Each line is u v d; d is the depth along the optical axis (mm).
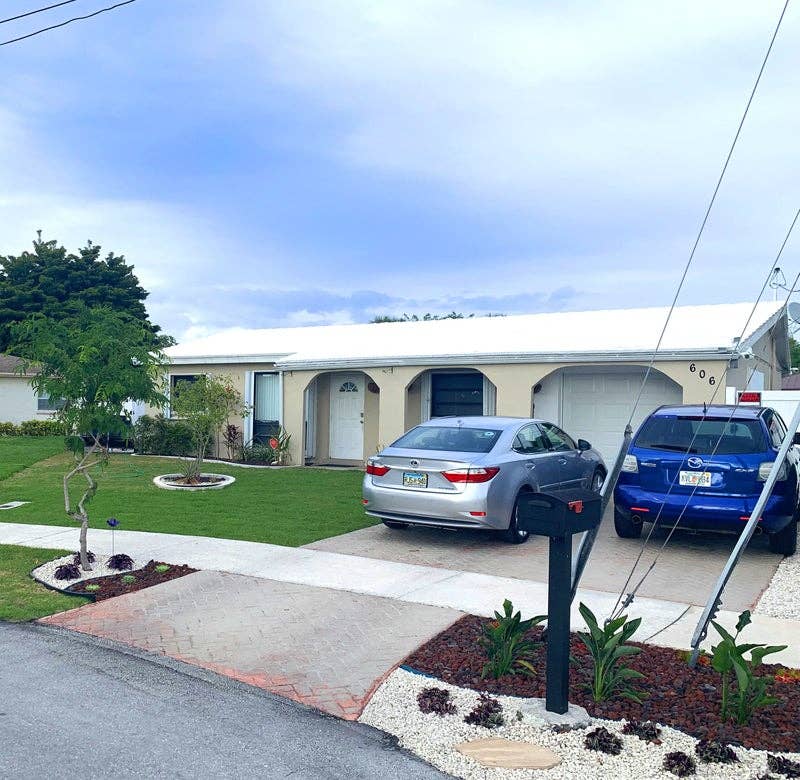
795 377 23641
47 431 25859
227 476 14758
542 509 4688
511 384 14289
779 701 4910
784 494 8328
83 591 7410
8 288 39531
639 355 12820
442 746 4496
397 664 5648
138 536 9656
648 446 8938
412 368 15422
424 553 8891
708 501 8430
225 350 18766
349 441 17531
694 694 5059
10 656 5863
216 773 4152
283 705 5043
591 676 5344
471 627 6359
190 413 14516
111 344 7934
